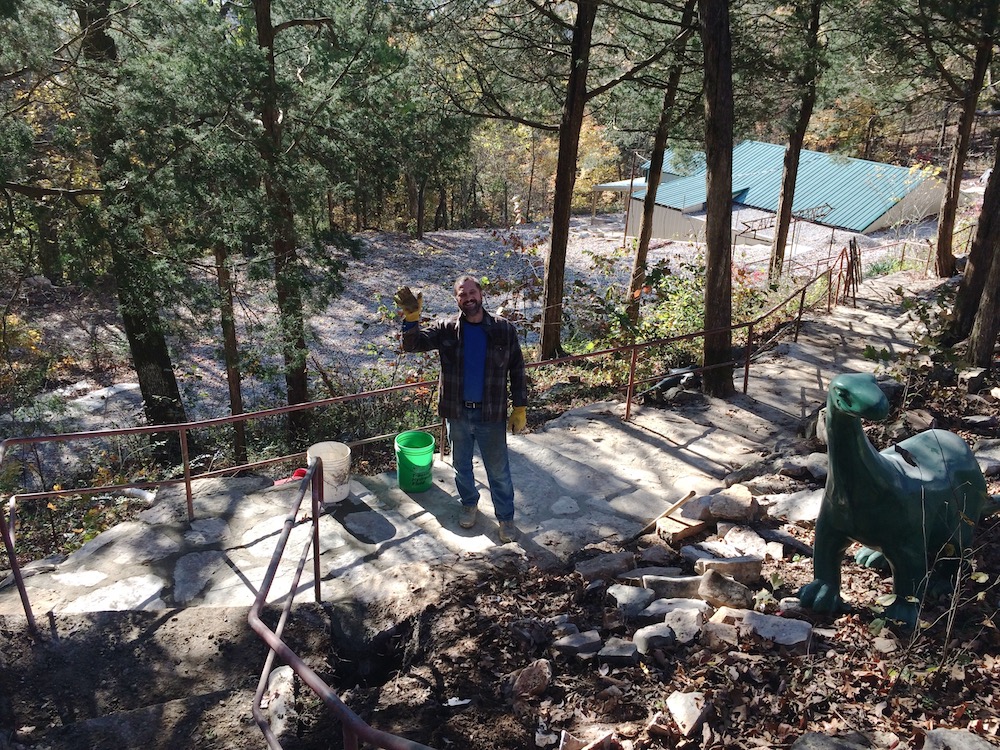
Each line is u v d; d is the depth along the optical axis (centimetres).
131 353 1448
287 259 1205
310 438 1138
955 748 335
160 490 635
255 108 1198
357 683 464
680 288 1440
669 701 388
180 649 458
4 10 944
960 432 749
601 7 1438
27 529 903
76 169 1209
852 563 539
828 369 1033
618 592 497
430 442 644
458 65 1399
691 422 827
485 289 1639
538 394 1120
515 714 399
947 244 1623
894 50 1352
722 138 836
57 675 438
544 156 5203
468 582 515
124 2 1141
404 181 3634
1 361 1334
